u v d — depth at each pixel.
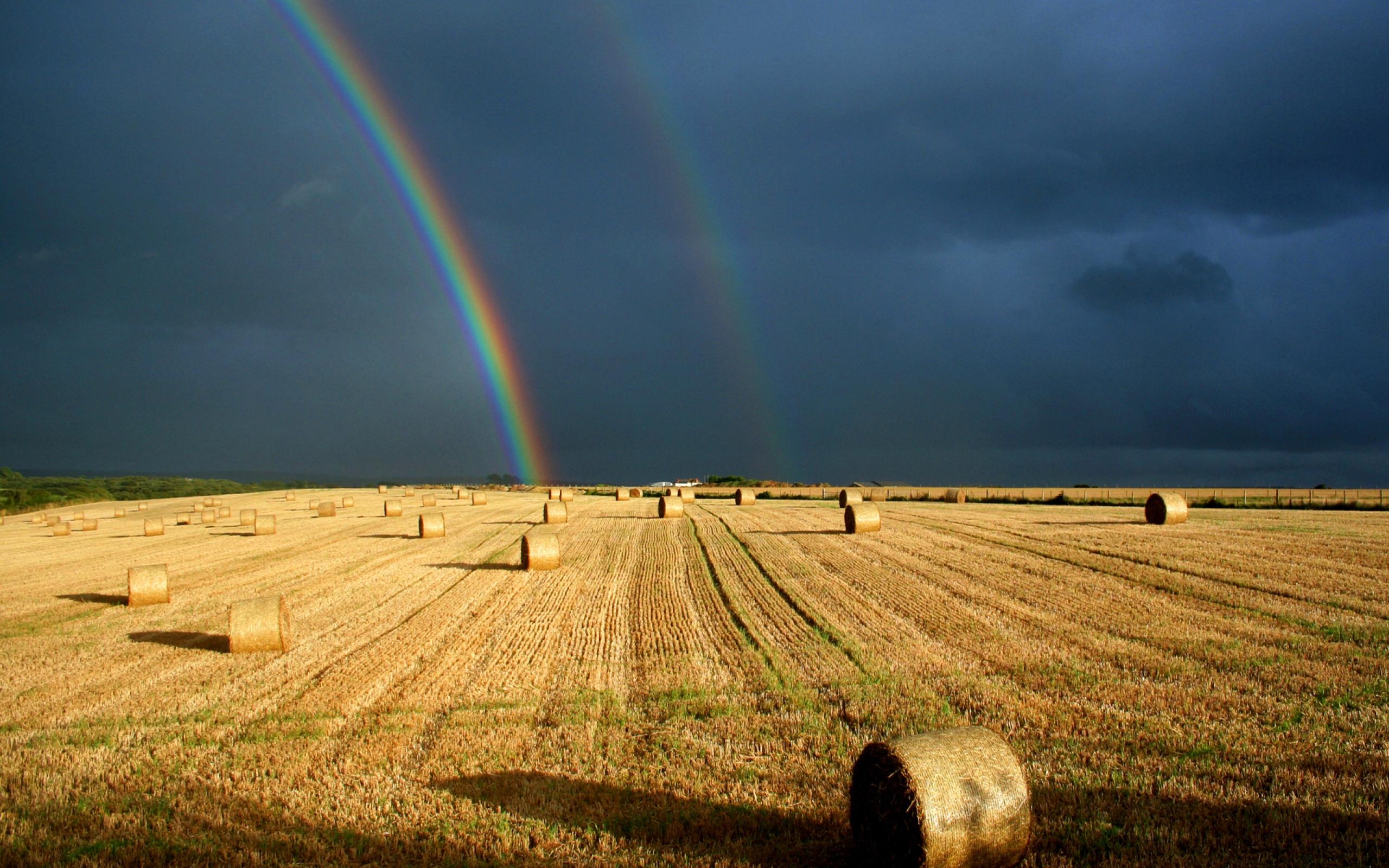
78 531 48.19
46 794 8.91
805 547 27.52
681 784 8.73
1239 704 10.57
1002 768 6.96
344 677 13.05
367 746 10.04
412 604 19.14
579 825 7.89
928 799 6.62
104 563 29.98
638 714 10.91
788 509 47.91
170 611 19.28
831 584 20.08
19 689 12.93
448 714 11.09
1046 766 8.77
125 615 19.00
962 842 6.66
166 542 37.62
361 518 50.66
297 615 18.25
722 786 8.66
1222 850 7.02
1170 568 20.92
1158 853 7.00
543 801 8.42
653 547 29.02
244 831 7.95
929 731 7.38
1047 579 19.86
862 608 17.16
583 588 20.72
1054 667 12.40
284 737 10.41
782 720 10.45
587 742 9.95
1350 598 16.95
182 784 9.10
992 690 11.35
